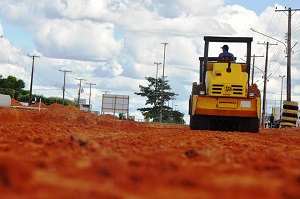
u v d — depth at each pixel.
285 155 10.73
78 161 7.01
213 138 17.77
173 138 16.61
